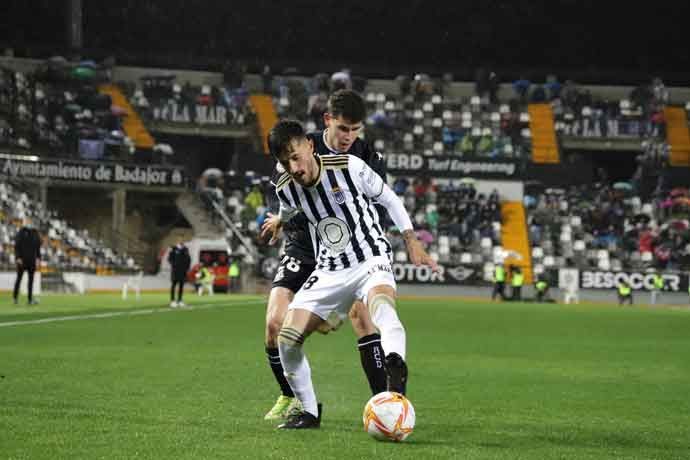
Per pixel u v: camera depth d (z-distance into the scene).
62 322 35.50
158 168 89.75
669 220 98.81
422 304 71.06
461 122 112.50
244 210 95.38
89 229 94.81
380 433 10.89
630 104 115.25
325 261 11.84
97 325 34.12
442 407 14.70
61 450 10.06
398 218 12.00
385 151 103.19
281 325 12.87
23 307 47.56
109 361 20.80
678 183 103.75
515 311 59.84
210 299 67.88
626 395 16.73
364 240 11.79
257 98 112.50
